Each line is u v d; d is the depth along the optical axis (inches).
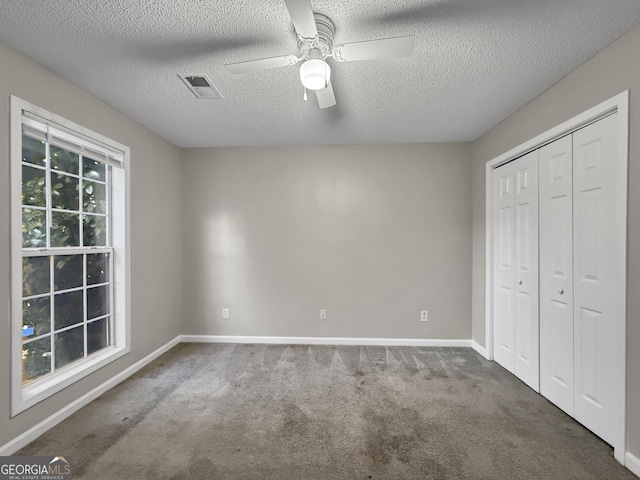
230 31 69.0
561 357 90.7
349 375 114.7
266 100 101.8
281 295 150.4
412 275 146.6
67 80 88.4
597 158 77.4
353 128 127.4
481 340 135.9
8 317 71.6
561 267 90.3
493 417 87.4
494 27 67.6
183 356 133.4
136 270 119.1
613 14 63.2
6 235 71.6
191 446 75.2
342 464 69.3
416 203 146.5
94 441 76.8
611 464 69.2
